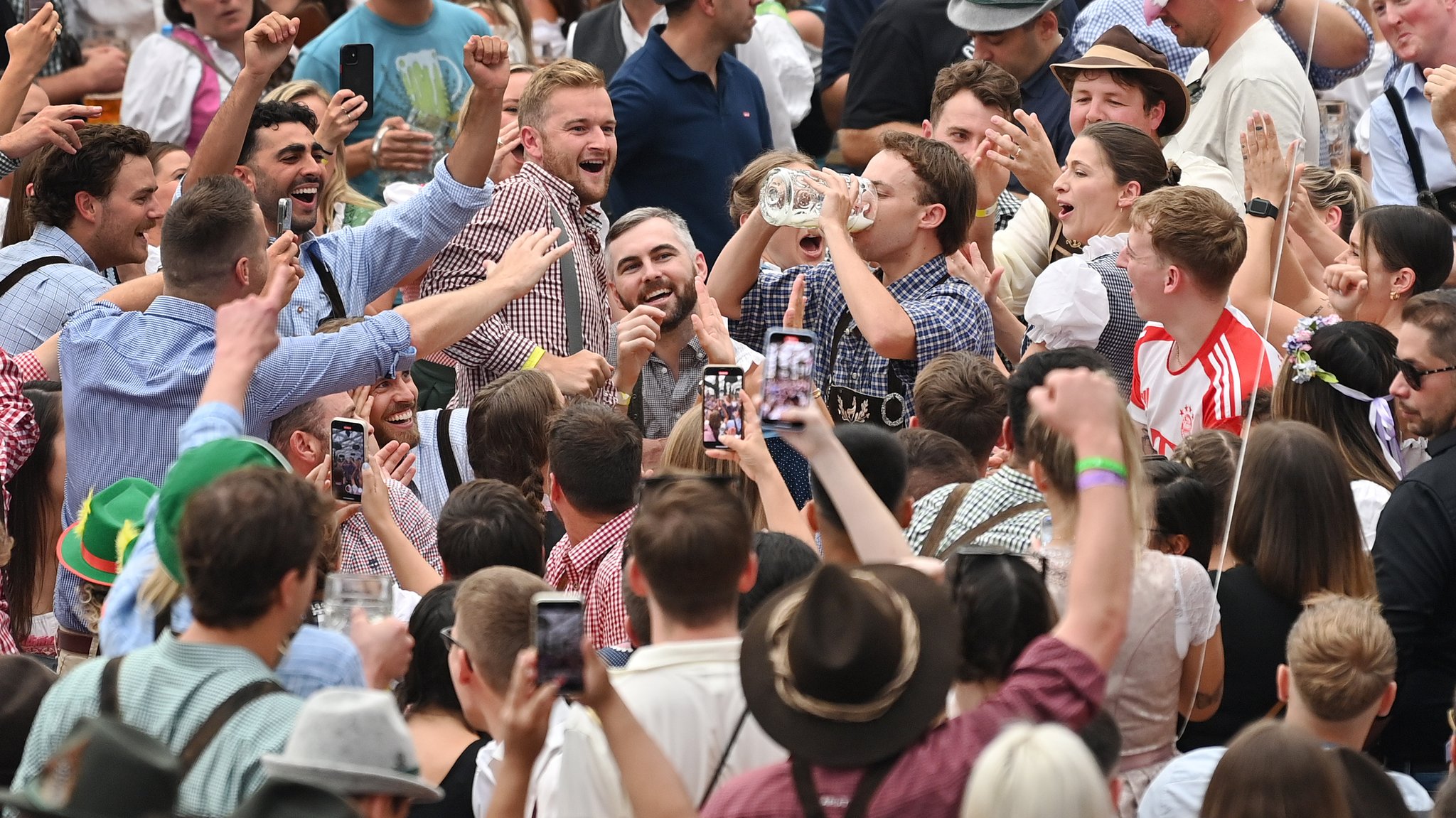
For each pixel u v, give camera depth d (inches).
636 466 636.7
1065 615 389.4
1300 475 574.9
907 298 784.3
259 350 500.4
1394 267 780.6
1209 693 557.9
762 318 837.8
